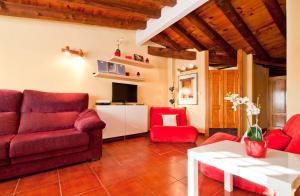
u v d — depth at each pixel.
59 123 2.77
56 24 3.36
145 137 4.11
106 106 3.53
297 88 2.15
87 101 3.27
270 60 5.20
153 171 2.17
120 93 3.97
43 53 3.22
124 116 3.80
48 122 2.70
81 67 3.62
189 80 4.84
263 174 1.00
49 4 2.99
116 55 3.84
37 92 2.85
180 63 5.12
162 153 2.88
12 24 2.97
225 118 4.49
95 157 2.54
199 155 1.37
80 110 3.13
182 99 4.98
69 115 2.93
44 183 1.86
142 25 3.87
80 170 2.20
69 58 3.49
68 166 2.32
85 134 2.38
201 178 1.96
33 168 2.04
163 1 2.91
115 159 2.60
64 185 1.82
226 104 4.50
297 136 1.47
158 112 4.18
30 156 2.00
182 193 1.67
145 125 4.20
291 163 1.16
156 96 4.84
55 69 3.33
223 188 1.75
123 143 3.52
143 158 2.64
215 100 4.50
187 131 3.46
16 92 2.72
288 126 1.81
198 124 4.59
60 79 3.38
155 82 4.83
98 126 2.49
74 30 3.56
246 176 1.07
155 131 3.49
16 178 1.97
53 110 2.89
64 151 2.22
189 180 1.47
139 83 4.50
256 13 3.26
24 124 2.57
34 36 3.15
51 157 2.15
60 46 3.39
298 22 2.15
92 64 3.76
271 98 6.15
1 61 2.88
